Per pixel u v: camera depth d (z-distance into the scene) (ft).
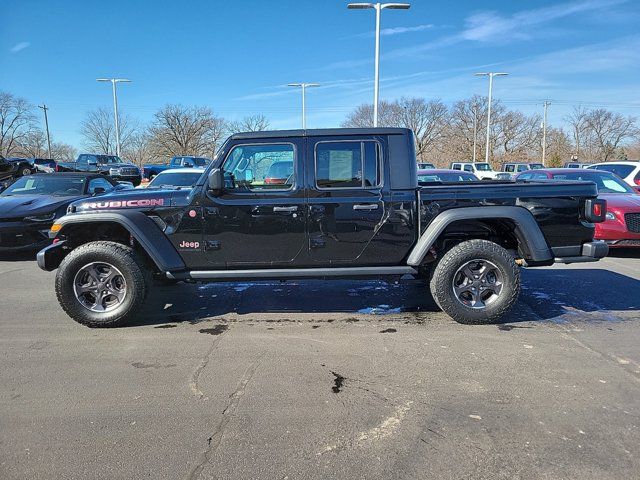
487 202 15.19
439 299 15.28
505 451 8.56
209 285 21.02
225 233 15.28
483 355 12.97
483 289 15.35
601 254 15.38
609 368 12.09
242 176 15.31
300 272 15.42
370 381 11.44
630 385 11.14
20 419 9.82
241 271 15.42
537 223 15.24
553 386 11.09
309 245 15.33
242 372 12.03
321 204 15.14
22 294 19.84
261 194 15.16
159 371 12.12
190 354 13.24
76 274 15.14
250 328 15.40
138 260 15.39
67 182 31.81
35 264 26.43
